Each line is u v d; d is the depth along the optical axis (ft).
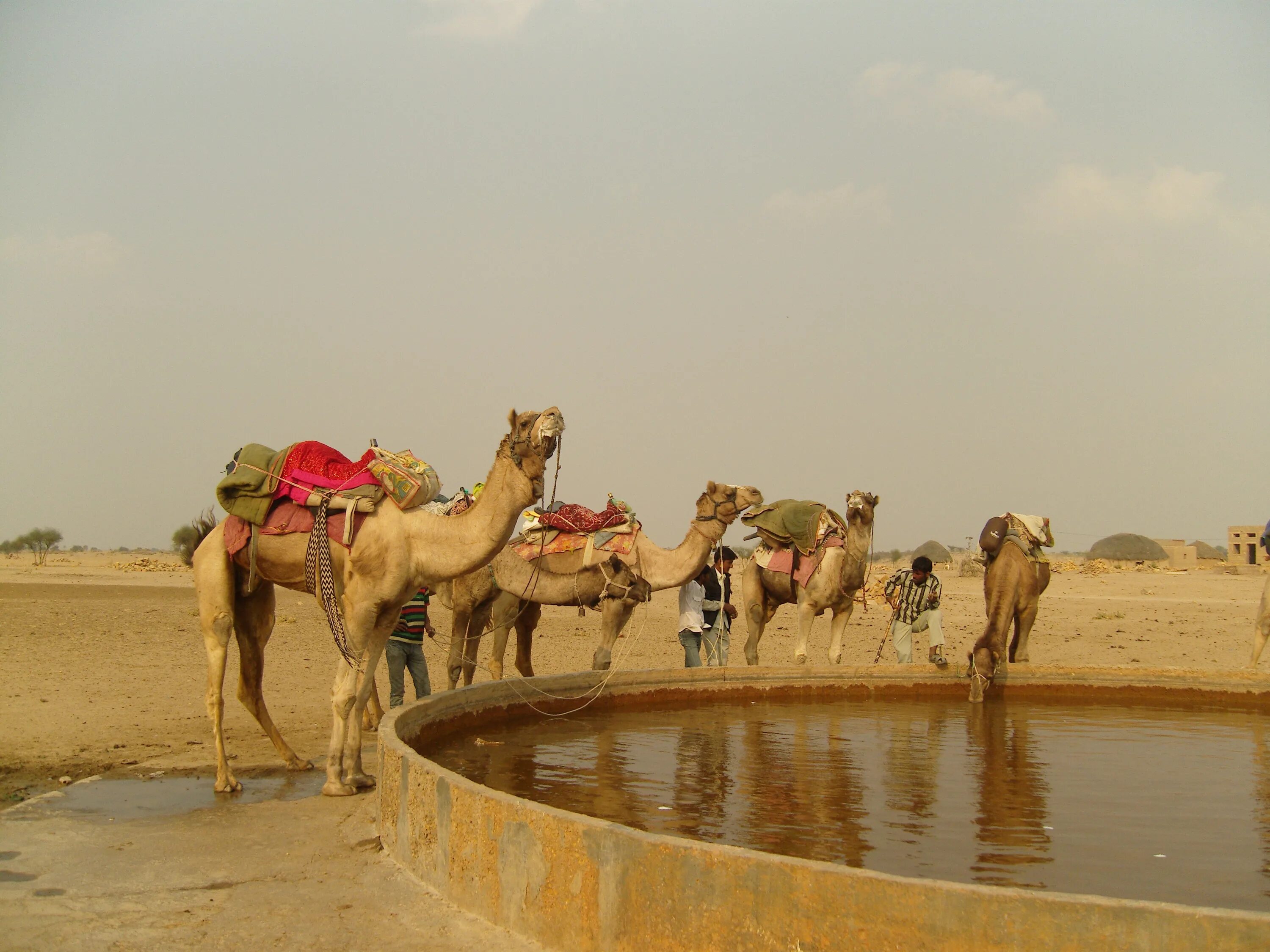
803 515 44.45
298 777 27.86
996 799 22.07
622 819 20.06
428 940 15.67
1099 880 16.71
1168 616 89.76
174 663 52.85
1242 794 22.72
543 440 25.85
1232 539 212.23
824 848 18.21
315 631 69.46
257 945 15.55
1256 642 44.98
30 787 26.91
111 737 33.63
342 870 19.08
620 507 40.88
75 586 117.19
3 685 44.42
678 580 40.24
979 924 12.06
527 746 27.73
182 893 17.90
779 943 13.00
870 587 114.32
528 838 15.65
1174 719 34.01
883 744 28.68
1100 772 24.99
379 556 25.71
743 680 37.24
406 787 19.20
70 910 16.98
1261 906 15.57
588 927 14.65
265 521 26.63
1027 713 35.37
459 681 39.86
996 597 39.70
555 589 39.37
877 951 12.46
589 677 33.86
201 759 30.09
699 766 25.29
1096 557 242.58
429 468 26.86
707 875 13.53
